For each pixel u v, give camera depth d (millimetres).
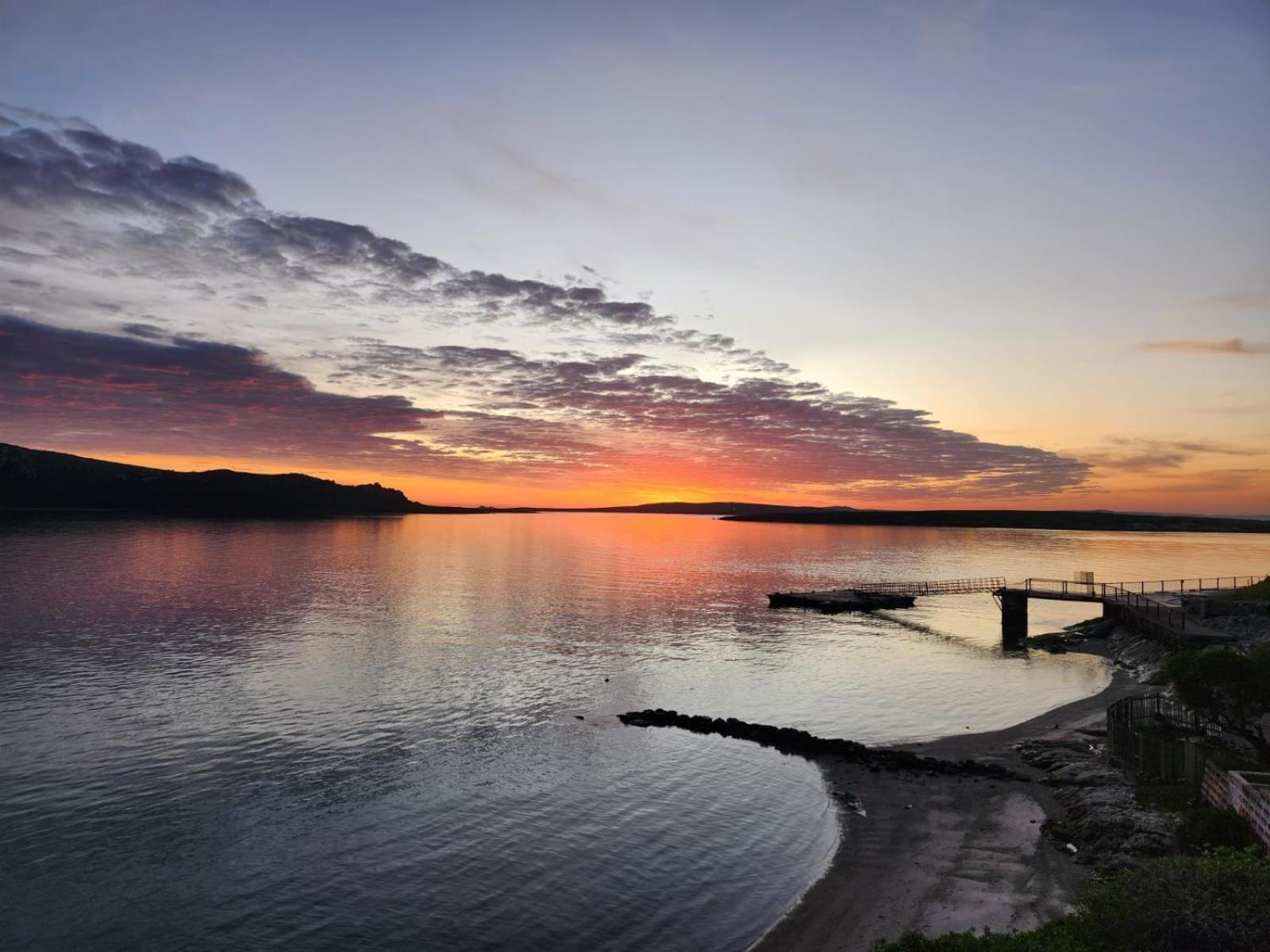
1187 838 23266
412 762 38438
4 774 36125
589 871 26672
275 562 147375
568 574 146500
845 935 21734
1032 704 50938
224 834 29828
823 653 70562
